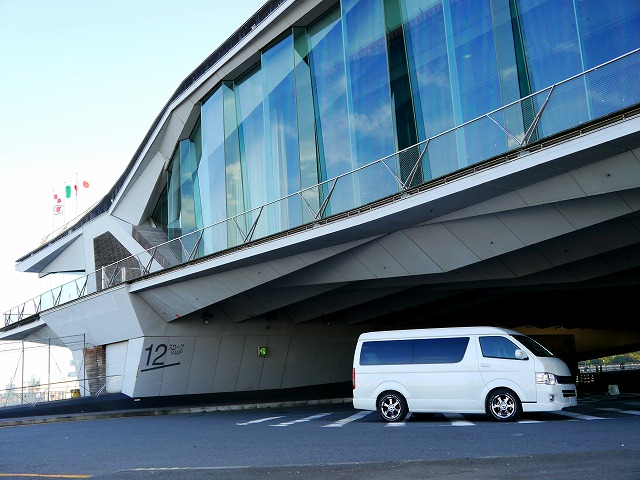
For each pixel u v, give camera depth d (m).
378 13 23.45
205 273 26.00
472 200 17.47
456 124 20.30
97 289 32.34
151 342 29.56
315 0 25.31
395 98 22.45
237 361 31.34
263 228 24.64
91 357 33.97
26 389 30.36
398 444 11.48
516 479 7.27
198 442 13.70
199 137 34.25
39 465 11.05
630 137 13.52
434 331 16.75
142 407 29.19
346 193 20.88
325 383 34.34
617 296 30.28
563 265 20.88
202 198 33.03
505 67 19.06
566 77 17.48
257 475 8.59
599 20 16.88
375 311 30.52
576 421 14.45
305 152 25.89
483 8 19.89
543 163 14.93
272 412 25.00
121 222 40.84
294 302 27.08
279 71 27.64
